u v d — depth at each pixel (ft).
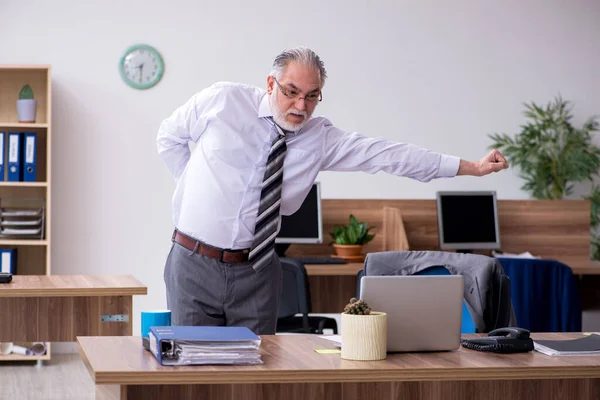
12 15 19.43
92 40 19.75
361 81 20.65
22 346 18.49
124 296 10.95
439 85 20.88
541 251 18.30
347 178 20.54
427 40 20.80
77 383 16.87
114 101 19.85
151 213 20.03
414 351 6.95
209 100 9.07
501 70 21.08
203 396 6.64
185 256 8.95
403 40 20.74
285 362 6.33
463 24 20.92
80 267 19.79
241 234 8.87
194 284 8.90
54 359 19.45
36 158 18.98
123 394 5.85
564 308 14.76
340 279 16.89
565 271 14.79
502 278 8.85
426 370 6.26
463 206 17.66
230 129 8.92
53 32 19.61
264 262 8.88
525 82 21.16
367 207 17.57
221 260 8.86
